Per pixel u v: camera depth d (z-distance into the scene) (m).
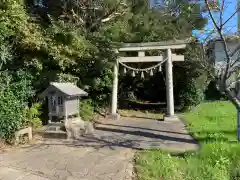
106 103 11.51
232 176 4.67
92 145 6.56
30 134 6.95
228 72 5.28
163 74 13.99
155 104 14.83
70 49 8.23
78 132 7.52
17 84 6.81
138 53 10.79
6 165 5.07
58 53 7.92
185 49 10.82
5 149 6.09
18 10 7.08
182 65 11.95
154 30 12.02
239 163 5.00
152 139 7.18
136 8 12.26
